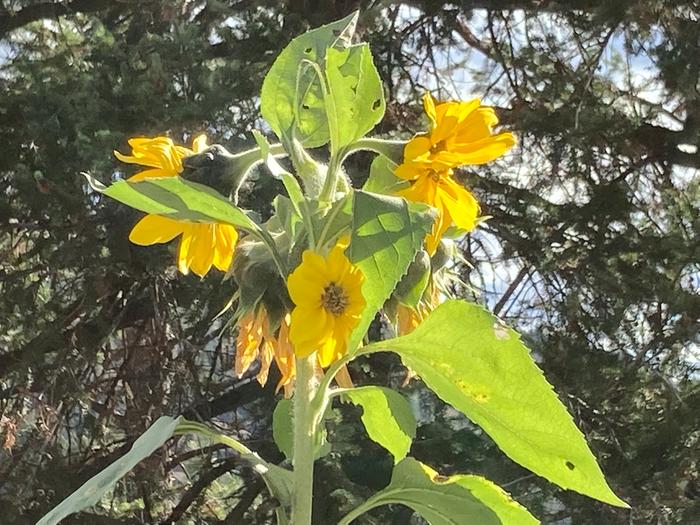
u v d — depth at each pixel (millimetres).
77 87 2406
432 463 2508
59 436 2969
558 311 2842
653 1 2699
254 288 663
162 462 2838
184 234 702
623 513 2486
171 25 2686
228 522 2895
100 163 2273
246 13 2785
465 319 600
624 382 2711
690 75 2715
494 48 3092
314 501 2424
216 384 3012
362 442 2424
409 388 2516
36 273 2922
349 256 574
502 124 2979
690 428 2553
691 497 2619
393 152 661
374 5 3029
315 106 727
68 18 3057
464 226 654
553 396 599
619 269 2801
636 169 3014
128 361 2875
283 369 688
